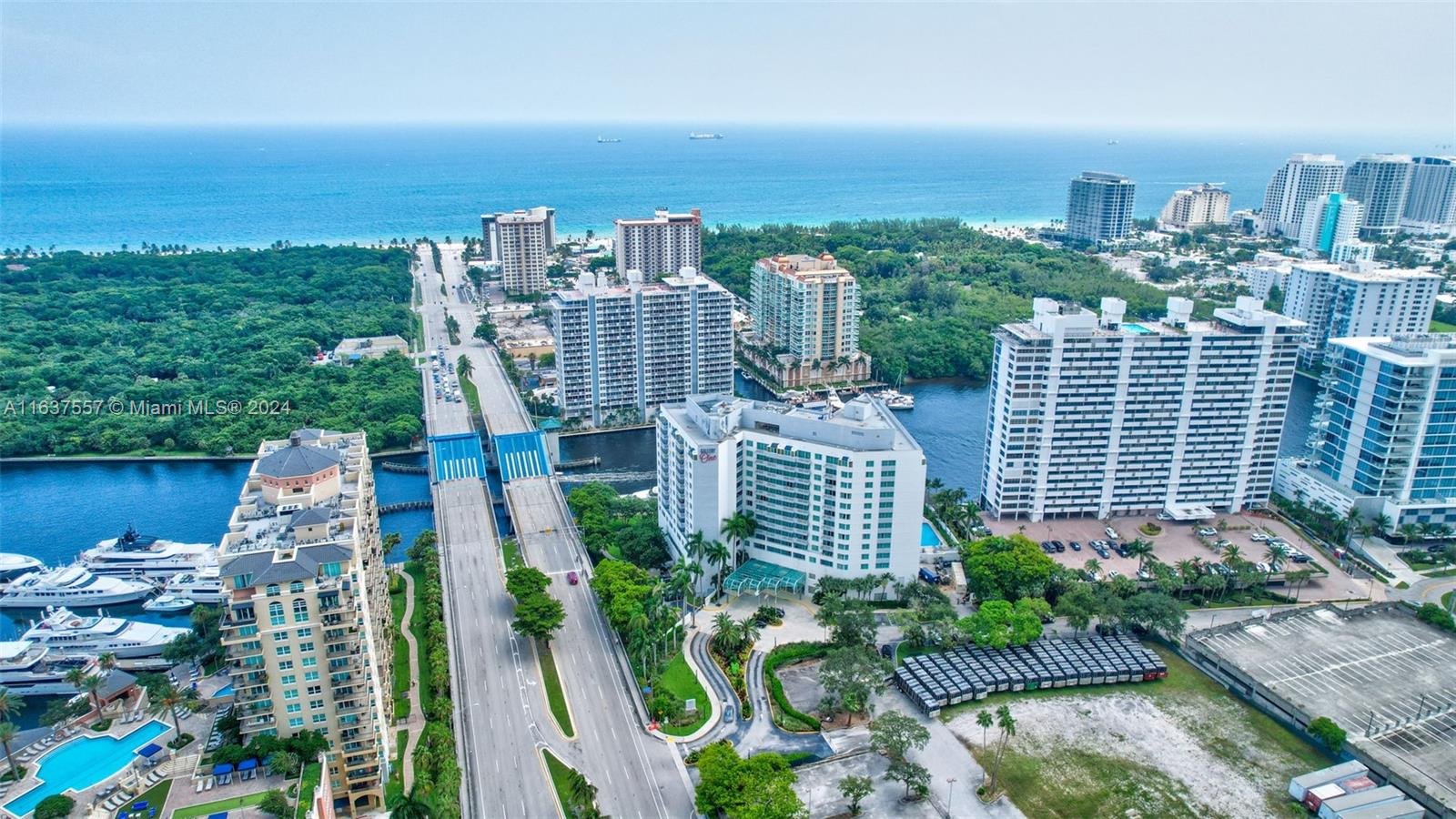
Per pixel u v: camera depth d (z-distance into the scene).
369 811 187.00
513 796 189.12
